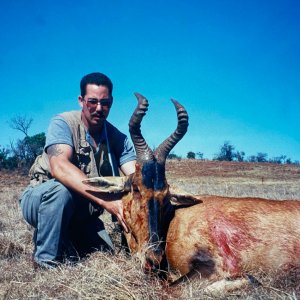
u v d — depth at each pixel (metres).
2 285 1.53
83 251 1.96
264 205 1.71
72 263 1.70
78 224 1.98
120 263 1.62
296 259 1.60
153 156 1.67
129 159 2.03
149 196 1.63
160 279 1.55
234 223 1.64
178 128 1.69
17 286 1.49
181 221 1.69
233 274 1.55
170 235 1.68
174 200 1.77
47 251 1.74
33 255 1.81
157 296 1.38
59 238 1.76
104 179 1.72
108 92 1.90
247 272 1.56
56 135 1.85
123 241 1.90
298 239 1.62
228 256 1.59
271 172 13.12
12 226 2.56
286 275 1.49
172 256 1.66
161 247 1.62
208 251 1.60
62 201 1.74
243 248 1.60
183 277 1.54
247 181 9.62
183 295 1.38
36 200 1.76
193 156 19.53
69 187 1.74
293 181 9.88
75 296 1.36
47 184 1.79
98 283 1.42
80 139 1.90
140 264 1.55
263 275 1.54
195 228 1.65
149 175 1.64
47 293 1.39
